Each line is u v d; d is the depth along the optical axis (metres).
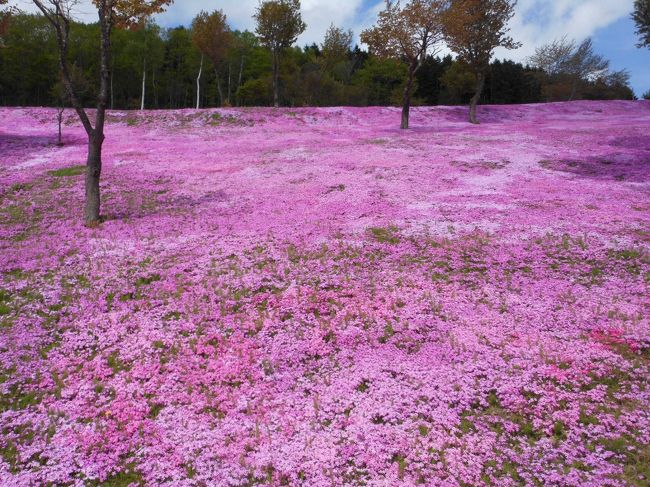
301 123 51.84
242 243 17.56
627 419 8.57
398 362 10.54
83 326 12.28
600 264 15.10
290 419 8.84
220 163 31.39
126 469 7.80
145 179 27.52
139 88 107.69
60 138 37.97
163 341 11.49
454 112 60.19
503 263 15.43
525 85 109.31
